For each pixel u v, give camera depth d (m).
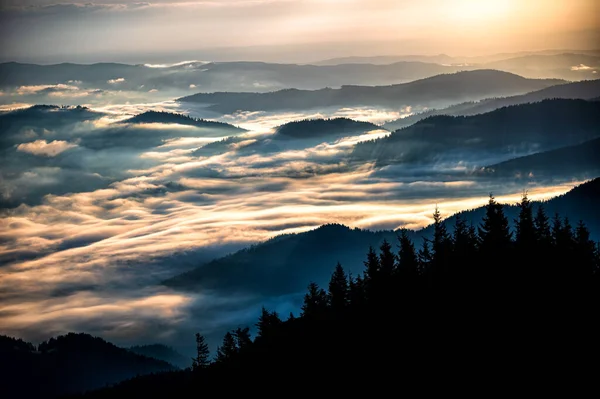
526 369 71.25
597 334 73.81
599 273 84.69
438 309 86.06
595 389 66.25
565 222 92.25
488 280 86.12
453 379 73.62
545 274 83.81
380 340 86.56
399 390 75.75
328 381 83.88
